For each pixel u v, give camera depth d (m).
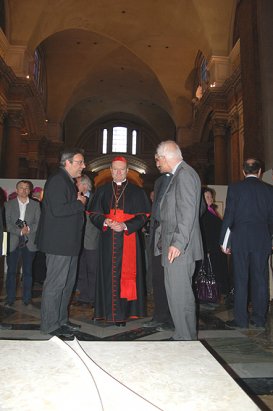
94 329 3.47
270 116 7.08
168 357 0.96
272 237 3.64
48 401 0.69
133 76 22.27
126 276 3.49
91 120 27.48
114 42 19.03
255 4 7.82
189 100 20.56
